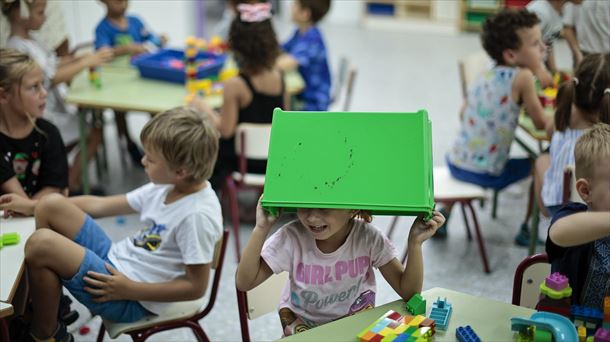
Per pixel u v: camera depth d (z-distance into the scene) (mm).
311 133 1428
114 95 3236
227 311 2576
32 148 2338
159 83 3473
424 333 1318
